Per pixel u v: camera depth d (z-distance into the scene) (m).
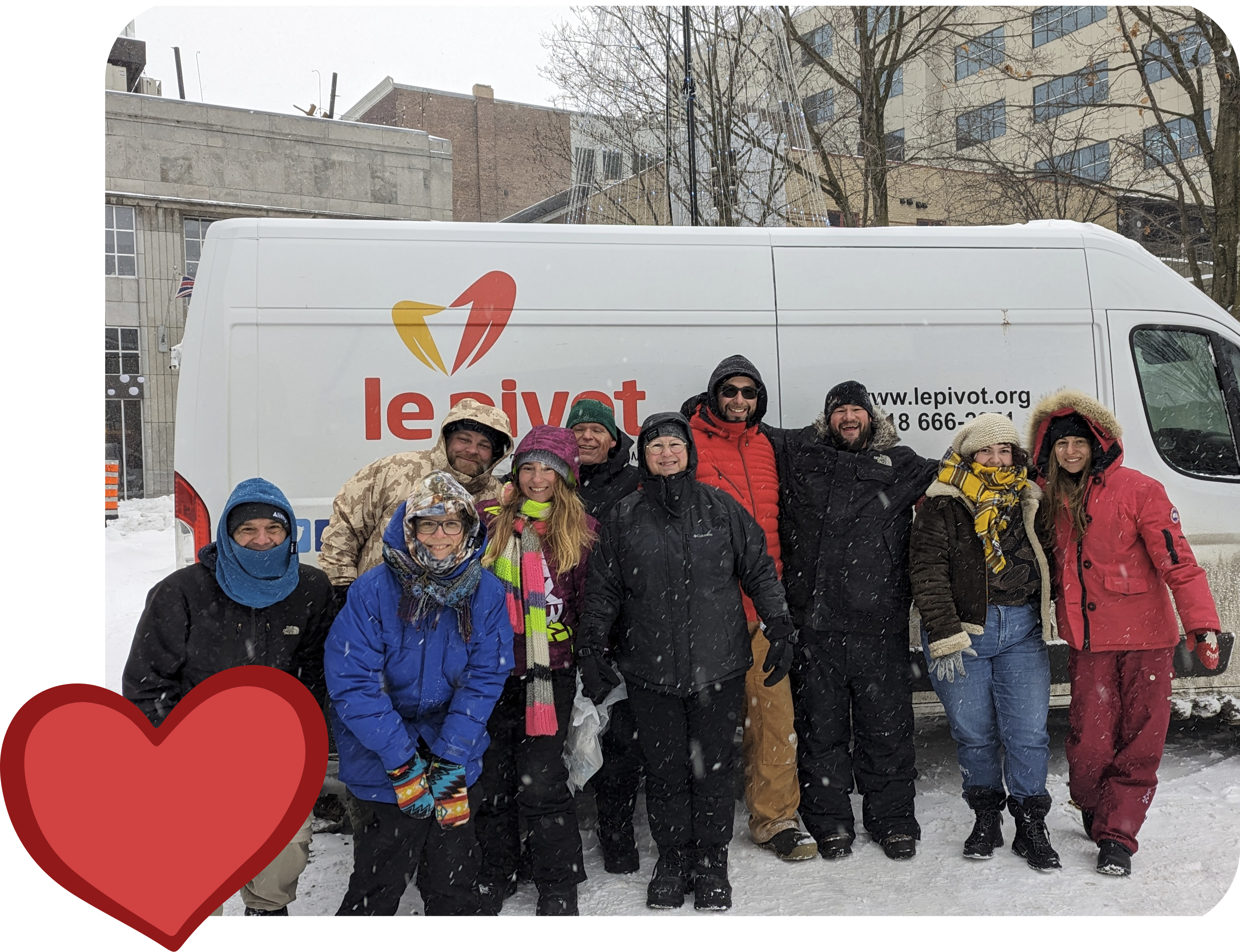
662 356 4.46
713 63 10.48
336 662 2.87
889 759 3.82
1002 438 3.61
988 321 4.66
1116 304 4.76
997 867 3.67
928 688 4.54
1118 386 4.71
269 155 20.62
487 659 3.03
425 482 2.90
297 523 4.20
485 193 29.23
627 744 3.73
